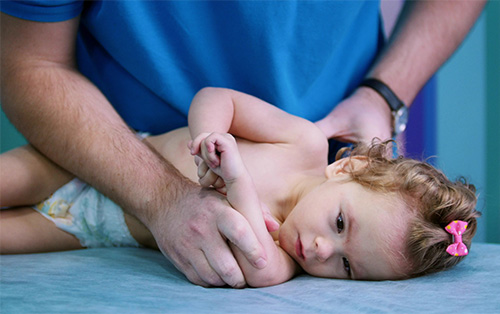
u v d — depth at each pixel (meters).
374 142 1.37
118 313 0.72
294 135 1.32
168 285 0.92
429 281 0.99
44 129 1.25
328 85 1.60
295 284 0.98
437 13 1.75
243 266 0.94
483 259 1.19
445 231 1.10
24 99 1.27
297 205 1.17
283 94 1.46
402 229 1.07
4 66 1.30
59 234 1.38
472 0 1.76
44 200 1.37
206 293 0.87
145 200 1.07
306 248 1.10
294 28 1.44
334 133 1.48
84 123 1.23
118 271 1.02
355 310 0.76
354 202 1.10
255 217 0.97
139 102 1.48
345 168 1.25
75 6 1.31
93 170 1.17
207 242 0.93
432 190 1.12
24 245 1.34
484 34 2.37
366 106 1.56
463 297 0.84
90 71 1.50
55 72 1.32
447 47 1.75
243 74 1.45
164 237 0.99
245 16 1.38
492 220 2.35
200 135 0.98
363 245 1.07
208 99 1.26
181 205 1.01
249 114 1.30
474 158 2.39
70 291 0.83
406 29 1.75
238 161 0.96
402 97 1.66
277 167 1.30
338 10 1.47
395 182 1.13
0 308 0.73
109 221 1.36
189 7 1.40
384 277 1.08
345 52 1.63
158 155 1.21
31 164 1.34
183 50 1.43
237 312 0.74
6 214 1.36
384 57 1.70
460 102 2.40
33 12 1.24
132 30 1.36
